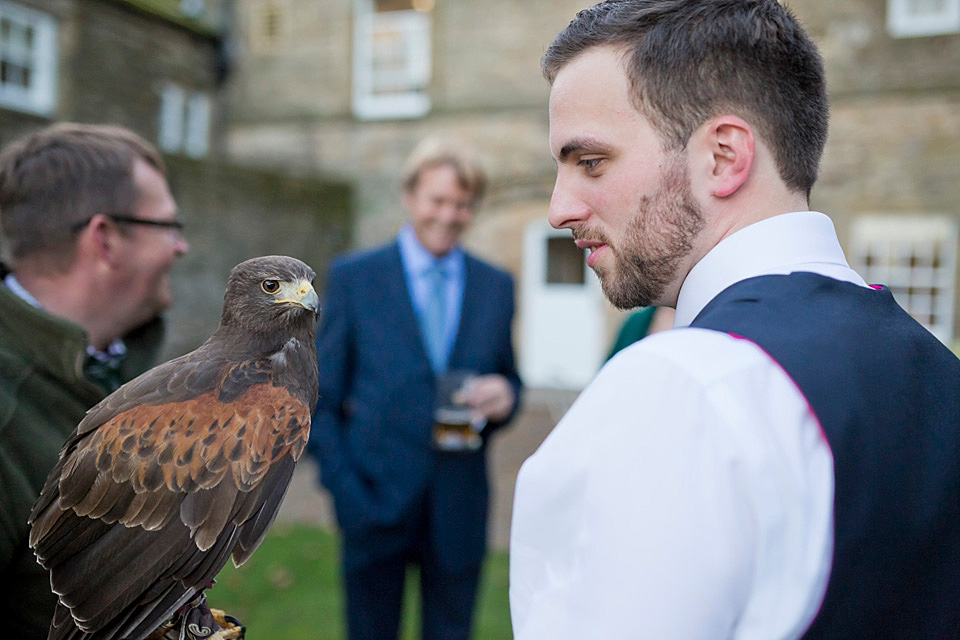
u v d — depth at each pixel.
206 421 1.33
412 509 2.89
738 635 0.87
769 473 0.87
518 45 10.80
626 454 0.91
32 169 1.76
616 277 1.17
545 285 11.26
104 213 1.78
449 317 3.09
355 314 3.02
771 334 0.96
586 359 11.19
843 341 0.98
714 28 1.07
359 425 2.95
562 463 0.97
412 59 11.49
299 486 6.62
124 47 10.39
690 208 1.09
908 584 0.96
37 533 1.32
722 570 0.85
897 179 9.51
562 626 0.91
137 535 1.27
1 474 1.45
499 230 11.18
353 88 11.56
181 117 11.52
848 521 0.90
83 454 1.31
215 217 9.41
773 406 0.91
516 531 1.02
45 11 9.28
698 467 0.88
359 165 11.61
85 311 1.83
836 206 9.77
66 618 1.28
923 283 9.52
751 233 1.08
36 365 1.53
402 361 2.96
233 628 1.37
